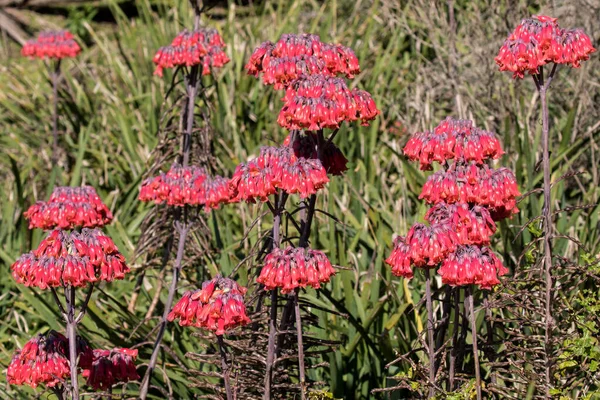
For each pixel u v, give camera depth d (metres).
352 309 7.53
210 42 7.66
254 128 12.02
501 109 10.28
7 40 18.59
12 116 13.67
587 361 5.81
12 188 11.42
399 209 9.14
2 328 8.84
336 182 10.00
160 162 8.09
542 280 5.92
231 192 5.85
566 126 8.97
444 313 5.88
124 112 12.64
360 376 7.21
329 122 5.45
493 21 10.85
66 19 19.33
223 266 8.03
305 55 5.84
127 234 9.76
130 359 6.00
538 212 8.13
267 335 6.03
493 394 5.91
